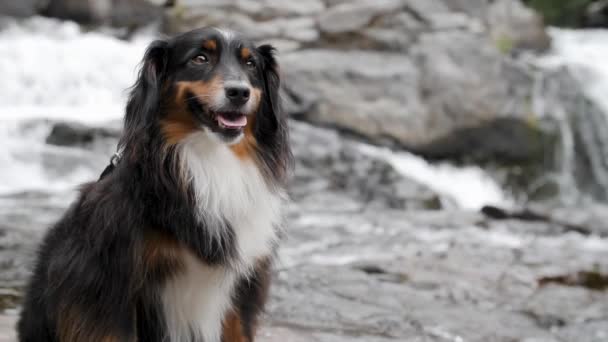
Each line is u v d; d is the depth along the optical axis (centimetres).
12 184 1312
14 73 1678
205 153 459
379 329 639
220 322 468
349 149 1511
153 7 1978
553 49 2048
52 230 482
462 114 1680
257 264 473
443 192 1564
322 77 1667
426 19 1797
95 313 433
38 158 1355
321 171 1462
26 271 760
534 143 1719
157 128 453
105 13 1981
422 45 1756
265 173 486
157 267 436
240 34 494
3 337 533
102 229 430
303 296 716
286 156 503
